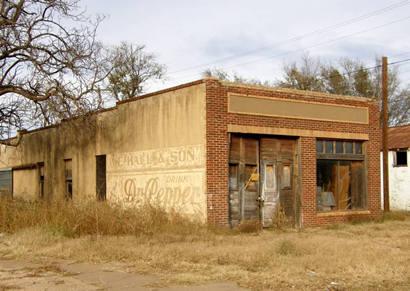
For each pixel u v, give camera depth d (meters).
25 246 13.59
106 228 15.38
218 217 16.95
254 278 9.63
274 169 18.77
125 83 44.50
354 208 21.05
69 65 21.53
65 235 14.91
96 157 23.27
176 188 18.19
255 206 18.22
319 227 19.11
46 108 21.70
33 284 9.26
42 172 28.66
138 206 18.27
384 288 8.86
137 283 9.32
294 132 19.00
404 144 28.59
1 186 33.41
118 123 21.72
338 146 20.72
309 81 49.69
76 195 23.59
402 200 28.67
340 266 10.63
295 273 10.06
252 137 18.30
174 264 11.01
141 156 20.20
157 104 19.39
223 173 17.17
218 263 11.14
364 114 21.38
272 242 14.20
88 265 11.08
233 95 17.56
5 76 22.67
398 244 14.22
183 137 17.98
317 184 19.91
